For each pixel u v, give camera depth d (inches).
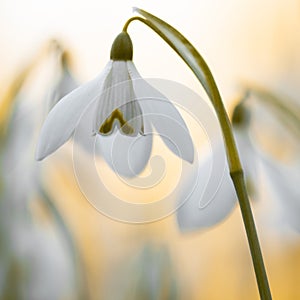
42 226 13.8
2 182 13.2
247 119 9.5
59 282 13.9
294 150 9.6
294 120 9.5
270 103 9.6
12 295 13.6
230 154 8.0
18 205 13.5
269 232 14.8
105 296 14.3
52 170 13.9
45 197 13.7
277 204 9.7
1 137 12.4
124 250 14.6
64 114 8.5
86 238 14.9
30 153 12.7
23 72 11.9
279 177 9.6
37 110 12.1
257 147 9.5
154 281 14.1
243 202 8.0
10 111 12.2
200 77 8.0
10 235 13.6
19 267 13.6
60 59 10.1
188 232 9.3
